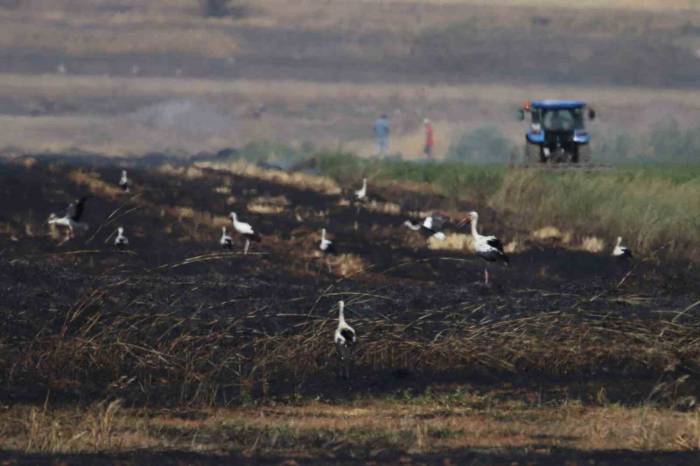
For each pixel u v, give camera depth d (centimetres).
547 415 6209
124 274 9738
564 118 19425
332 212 13625
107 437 5319
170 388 6775
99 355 7206
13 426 5688
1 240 10638
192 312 8344
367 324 8050
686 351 7694
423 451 5100
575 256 11806
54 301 8369
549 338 7806
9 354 7162
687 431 5472
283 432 5562
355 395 6781
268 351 7488
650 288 10362
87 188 13250
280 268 10581
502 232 12950
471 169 17512
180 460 4750
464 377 7250
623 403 6600
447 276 10862
